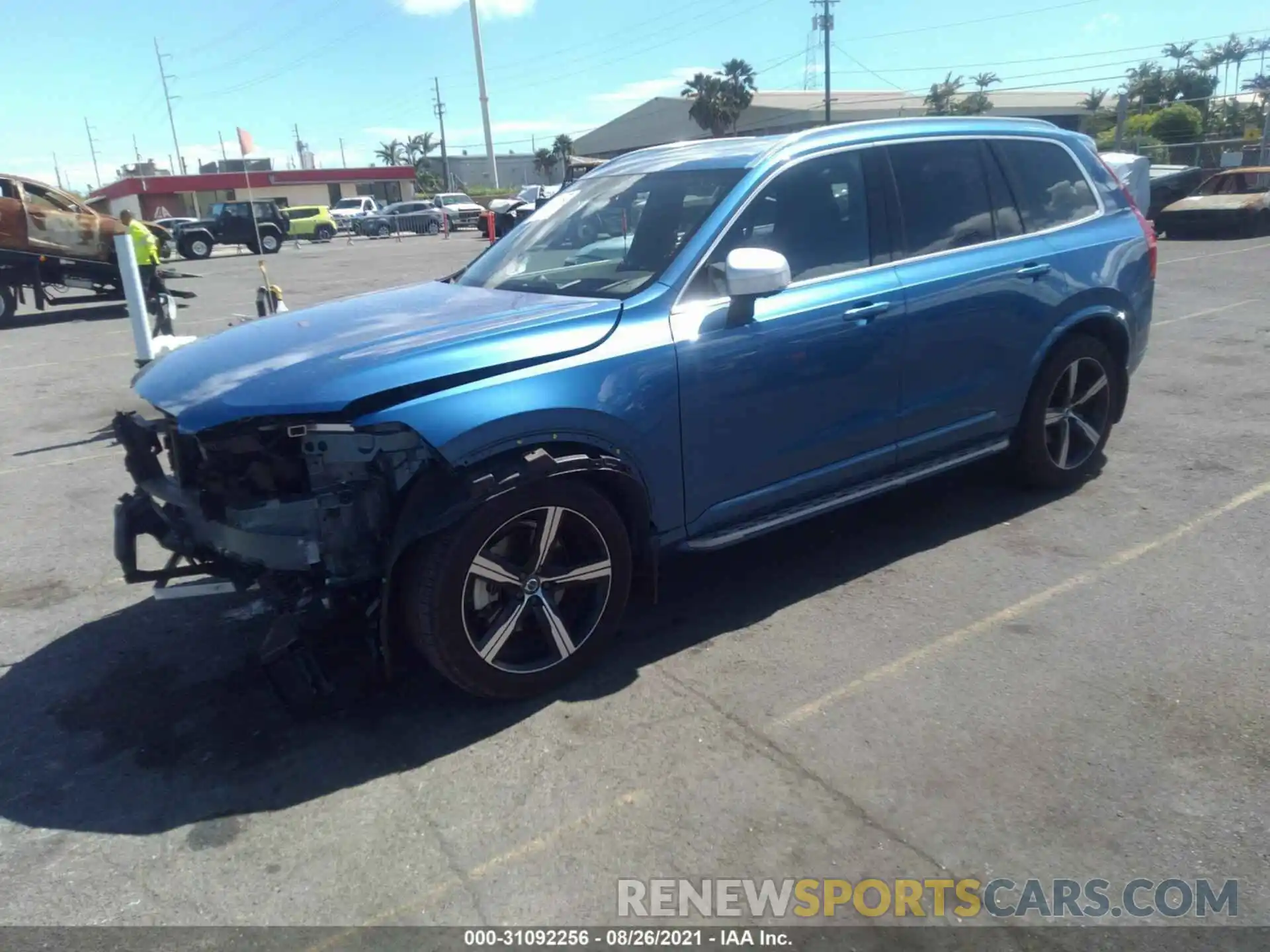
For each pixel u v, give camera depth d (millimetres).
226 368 3438
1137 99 55375
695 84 62312
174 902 2605
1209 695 3324
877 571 4449
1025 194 4891
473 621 3311
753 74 62125
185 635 4180
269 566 3230
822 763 3059
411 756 3209
